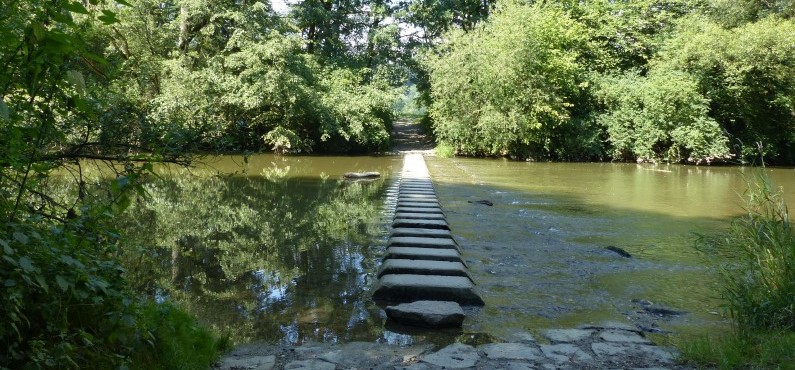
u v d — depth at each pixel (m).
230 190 11.19
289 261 5.73
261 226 7.56
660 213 9.02
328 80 22.55
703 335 3.71
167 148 2.69
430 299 4.42
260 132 21.62
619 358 3.29
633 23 23.89
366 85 23.67
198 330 3.24
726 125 22.36
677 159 20.64
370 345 3.51
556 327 3.89
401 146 25.62
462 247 6.44
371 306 4.33
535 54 19.92
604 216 8.68
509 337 3.68
